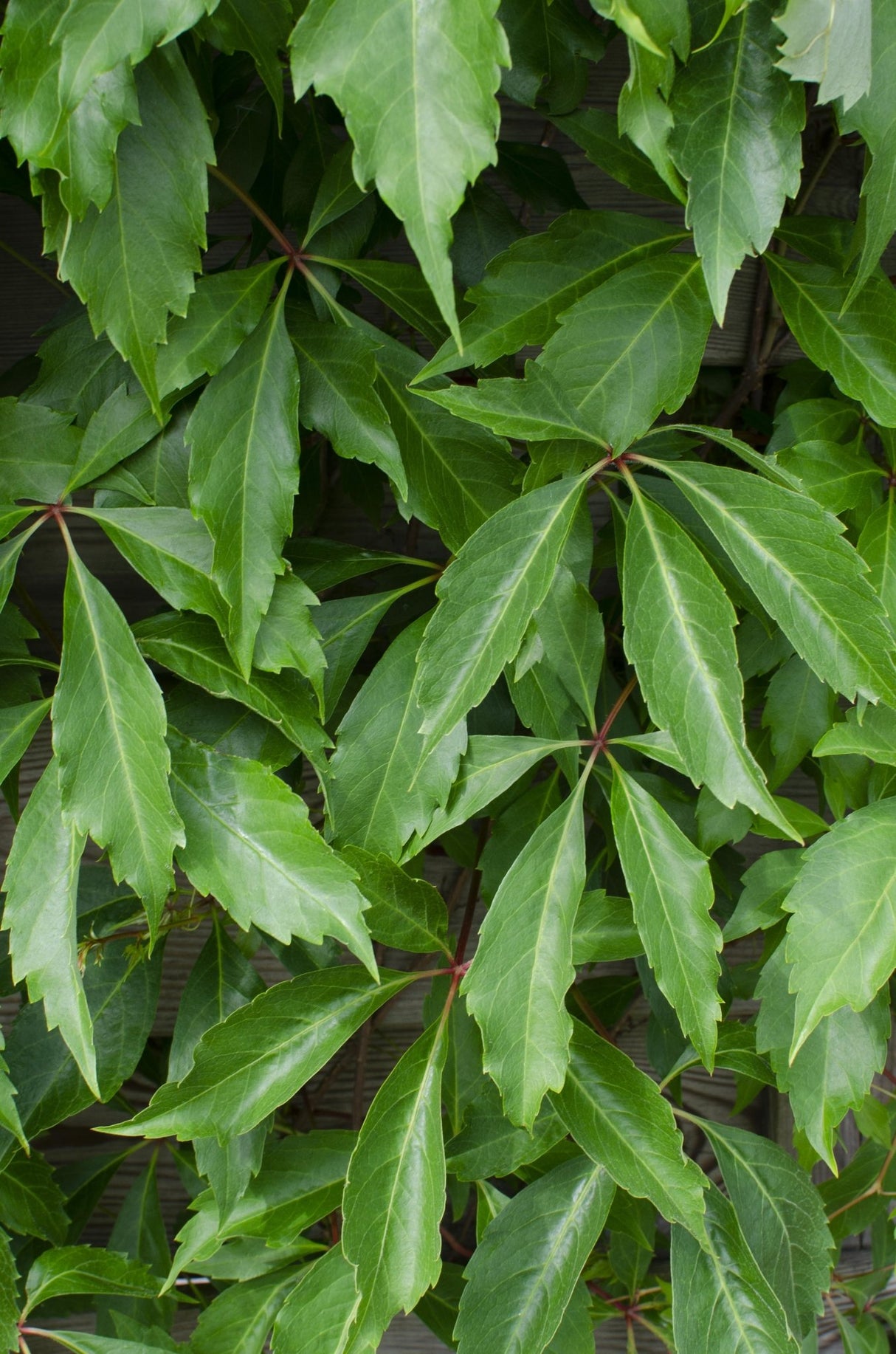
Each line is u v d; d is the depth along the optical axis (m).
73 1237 1.02
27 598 1.00
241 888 0.85
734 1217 0.90
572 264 0.87
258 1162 0.89
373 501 1.00
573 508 0.84
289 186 0.91
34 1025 0.92
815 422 0.90
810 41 0.79
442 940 0.89
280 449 0.84
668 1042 0.97
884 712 0.88
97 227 0.81
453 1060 0.97
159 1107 0.86
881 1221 1.03
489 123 0.77
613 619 1.03
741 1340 0.89
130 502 0.87
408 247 1.01
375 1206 0.86
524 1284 0.89
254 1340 0.93
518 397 0.84
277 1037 0.87
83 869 0.93
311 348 0.86
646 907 0.85
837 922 0.85
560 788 0.97
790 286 0.87
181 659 0.86
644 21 0.79
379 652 1.01
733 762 0.83
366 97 0.77
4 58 0.78
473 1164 0.91
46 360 0.90
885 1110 0.97
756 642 0.93
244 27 0.81
